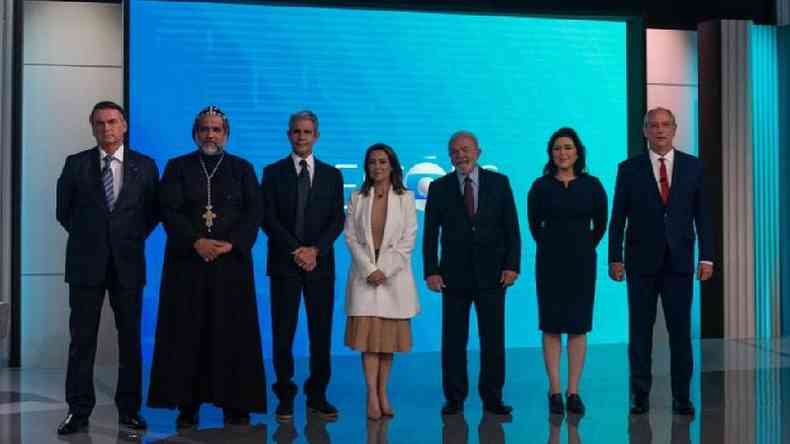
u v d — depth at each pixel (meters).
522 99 7.59
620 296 7.80
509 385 6.19
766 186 8.28
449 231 5.34
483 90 7.52
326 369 5.28
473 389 6.06
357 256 5.10
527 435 4.79
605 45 7.73
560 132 5.32
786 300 8.38
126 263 4.88
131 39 6.96
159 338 4.95
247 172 5.07
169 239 4.94
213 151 5.02
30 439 4.71
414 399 5.75
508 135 7.57
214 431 4.92
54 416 5.29
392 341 5.12
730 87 8.12
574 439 4.70
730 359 7.11
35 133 6.89
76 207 4.90
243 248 4.96
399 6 7.17
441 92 7.46
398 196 5.17
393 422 5.12
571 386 5.37
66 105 6.93
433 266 5.35
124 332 4.92
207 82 7.09
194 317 4.93
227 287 4.97
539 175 7.62
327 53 7.29
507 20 7.57
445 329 5.38
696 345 7.78
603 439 4.69
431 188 5.43
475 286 5.30
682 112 8.07
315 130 5.34
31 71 6.88
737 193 8.13
